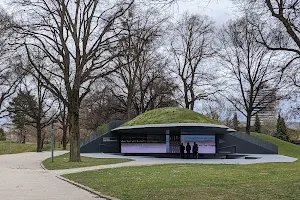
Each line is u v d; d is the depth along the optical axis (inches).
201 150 1635.1
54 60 1239.5
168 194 480.1
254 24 920.9
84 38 1211.9
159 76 2089.1
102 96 2180.1
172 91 2160.4
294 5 544.4
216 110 2999.5
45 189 581.6
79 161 1184.2
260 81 1875.0
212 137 1646.2
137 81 2191.2
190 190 510.0
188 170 861.8
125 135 1731.1
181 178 677.9
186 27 2042.3
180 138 1648.6
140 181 636.1
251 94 1930.4
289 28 540.4
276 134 2999.5
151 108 2220.7
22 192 545.3
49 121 2466.8
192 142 1632.6
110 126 1843.0
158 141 1727.4
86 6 1212.5
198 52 2058.3
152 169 896.3
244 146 1820.9
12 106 2694.4
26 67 1491.1
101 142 1811.0
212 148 1641.2
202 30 2033.7
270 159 1389.0
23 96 2304.4
